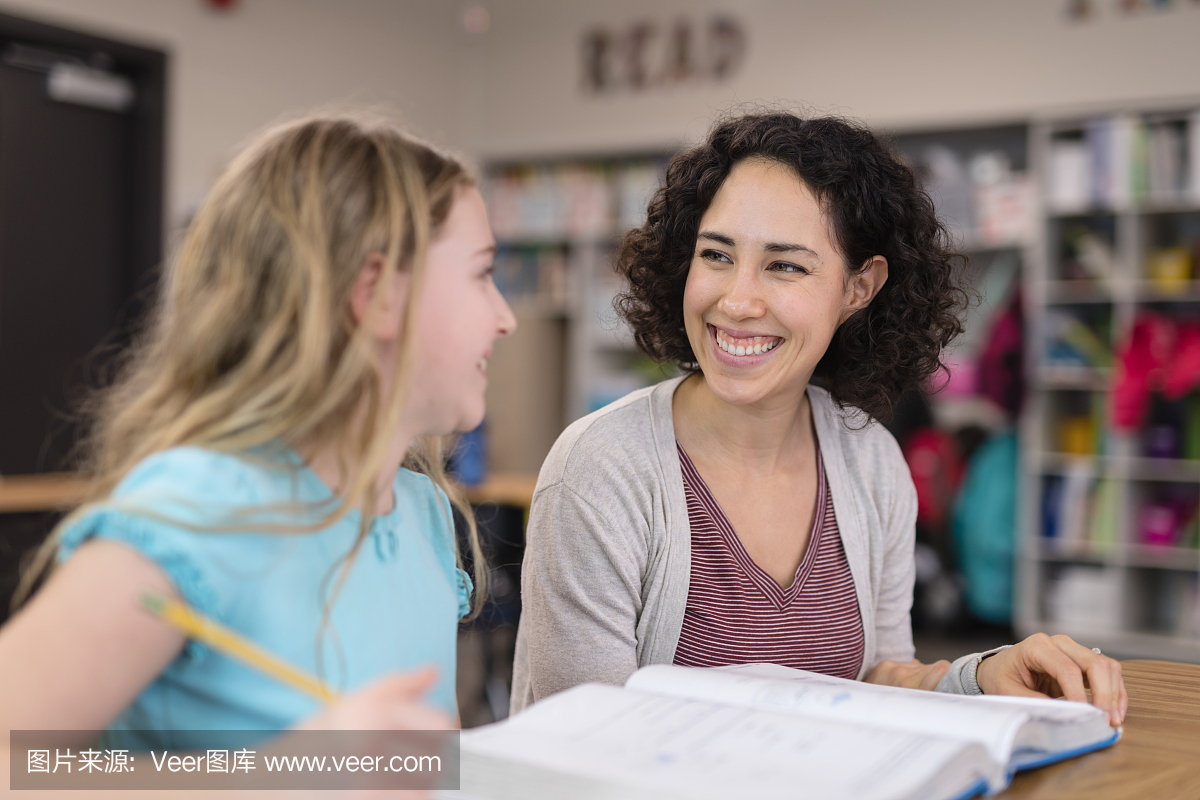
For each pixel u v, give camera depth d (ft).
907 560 4.90
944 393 15.37
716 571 4.32
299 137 2.79
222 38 16.14
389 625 2.92
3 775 2.20
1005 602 14.99
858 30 16.12
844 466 4.68
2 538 10.27
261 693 2.58
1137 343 13.88
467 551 4.38
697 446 4.46
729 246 4.13
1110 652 14.02
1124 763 3.12
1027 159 15.85
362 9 18.16
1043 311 14.60
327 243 2.65
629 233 4.87
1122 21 14.29
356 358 2.62
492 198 18.98
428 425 2.97
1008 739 2.68
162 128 15.39
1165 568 14.93
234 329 2.65
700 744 2.54
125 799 2.27
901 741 2.52
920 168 4.79
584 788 2.35
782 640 4.35
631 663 4.21
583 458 4.31
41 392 14.52
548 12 18.81
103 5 14.60
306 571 2.70
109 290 15.23
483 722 11.12
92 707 2.32
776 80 16.79
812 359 4.20
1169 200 13.84
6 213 14.11
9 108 14.11
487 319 2.92
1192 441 13.92
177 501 2.44
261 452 2.68
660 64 17.79
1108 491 14.25
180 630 2.43
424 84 19.20
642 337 4.97
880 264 4.45
